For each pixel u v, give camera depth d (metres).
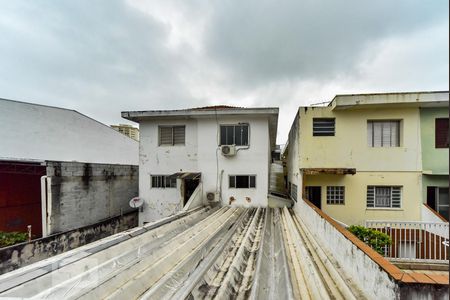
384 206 8.89
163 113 10.27
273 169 19.00
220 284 3.06
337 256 3.82
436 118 8.57
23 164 9.52
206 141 10.50
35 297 2.40
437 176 8.58
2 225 9.91
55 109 12.46
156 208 10.80
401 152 8.68
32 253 6.82
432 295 1.90
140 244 4.55
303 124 9.16
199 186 10.22
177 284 2.96
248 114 9.92
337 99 8.43
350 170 8.32
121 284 2.83
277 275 3.34
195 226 6.06
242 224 6.84
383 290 2.25
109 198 10.98
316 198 9.31
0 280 2.67
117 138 16.25
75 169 8.98
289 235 5.59
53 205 7.98
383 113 8.76
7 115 10.74
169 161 10.82
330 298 2.67
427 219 8.09
